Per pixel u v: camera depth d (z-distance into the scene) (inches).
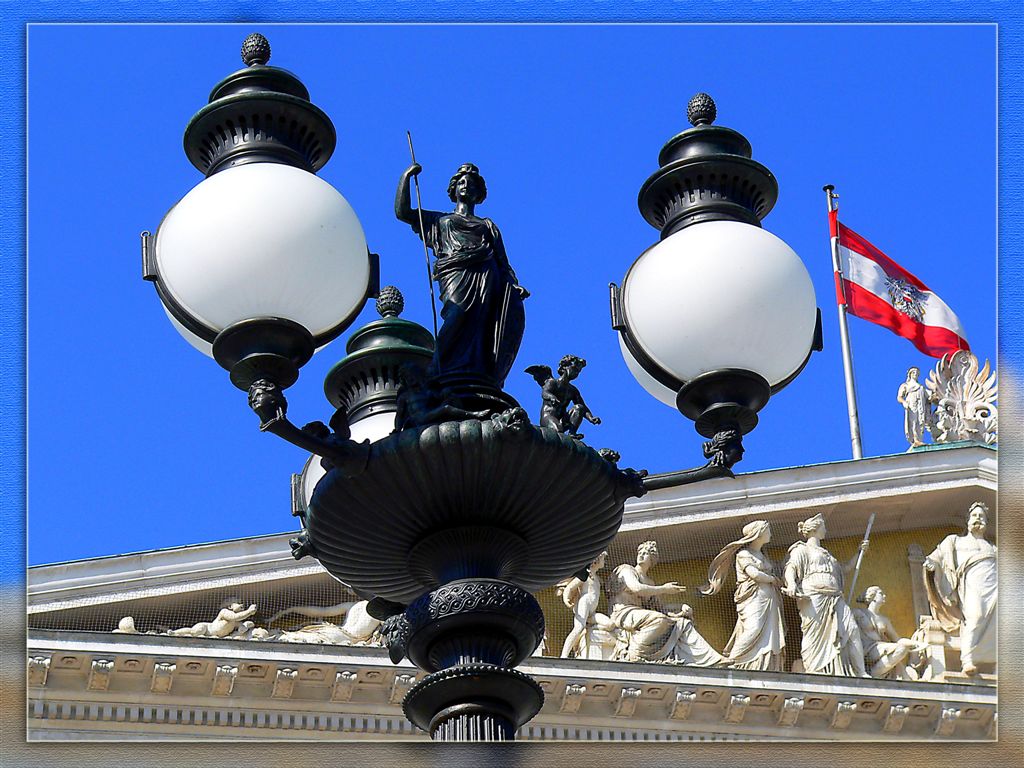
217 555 1334.9
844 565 1496.1
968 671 1433.3
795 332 372.8
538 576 351.9
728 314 365.1
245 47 375.9
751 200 391.9
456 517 334.0
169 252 343.0
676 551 1448.1
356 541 339.3
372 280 362.6
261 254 337.4
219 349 337.1
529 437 325.7
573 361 351.3
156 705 1270.9
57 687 1255.5
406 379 341.7
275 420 319.0
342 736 1283.2
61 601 1304.1
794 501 1465.3
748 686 1360.7
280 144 363.6
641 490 346.9
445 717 318.7
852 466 1481.3
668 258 372.2
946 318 1560.0
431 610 327.0
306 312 343.9
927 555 1509.6
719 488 1450.5
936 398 1545.3
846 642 1422.2
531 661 1331.2
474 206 367.9
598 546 348.8
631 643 1374.3
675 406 379.6
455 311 349.1
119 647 1259.8
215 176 348.8
